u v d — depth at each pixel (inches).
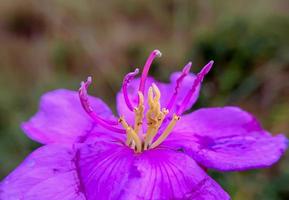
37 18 17.9
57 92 6.7
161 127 6.4
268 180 9.9
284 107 11.4
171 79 7.0
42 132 6.3
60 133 6.3
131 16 18.0
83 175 5.7
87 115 6.5
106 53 16.0
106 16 17.6
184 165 5.8
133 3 18.0
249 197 9.6
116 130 6.1
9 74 15.8
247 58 13.3
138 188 5.6
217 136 6.2
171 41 16.2
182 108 6.2
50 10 15.9
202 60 13.7
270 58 13.3
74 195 5.5
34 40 17.4
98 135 6.3
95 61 14.8
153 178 5.7
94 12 17.3
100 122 6.1
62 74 14.7
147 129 6.1
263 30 14.0
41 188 5.5
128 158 5.9
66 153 5.9
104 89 14.4
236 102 12.6
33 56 16.5
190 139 6.2
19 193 5.5
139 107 6.1
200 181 5.6
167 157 5.9
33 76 15.6
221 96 12.4
